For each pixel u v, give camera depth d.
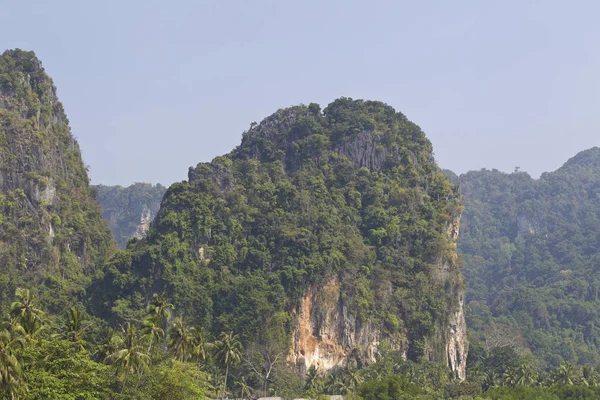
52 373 107.50
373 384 177.25
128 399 115.88
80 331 133.38
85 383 109.94
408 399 169.62
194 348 146.62
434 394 185.25
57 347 111.12
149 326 141.38
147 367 126.44
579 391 184.88
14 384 95.56
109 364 132.38
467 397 184.12
